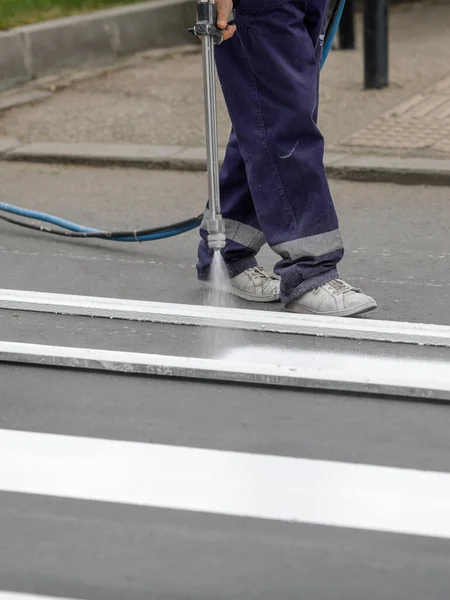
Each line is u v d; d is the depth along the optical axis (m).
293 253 5.73
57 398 4.98
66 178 8.97
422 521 4.00
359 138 9.42
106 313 5.89
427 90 10.89
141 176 8.99
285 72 5.44
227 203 6.08
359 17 15.20
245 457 4.45
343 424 4.73
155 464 4.40
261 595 3.60
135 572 3.72
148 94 11.21
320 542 3.88
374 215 7.85
